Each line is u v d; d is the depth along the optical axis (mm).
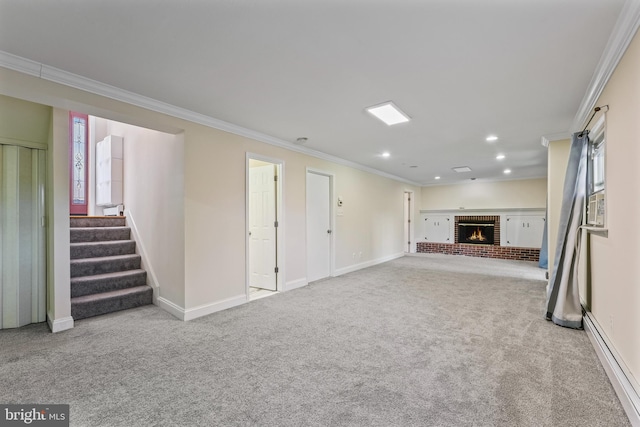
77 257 3928
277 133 4004
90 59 2139
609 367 2062
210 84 2543
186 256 3262
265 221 4668
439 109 3098
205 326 3055
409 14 1651
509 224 8133
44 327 3043
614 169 2164
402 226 8391
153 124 3043
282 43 1943
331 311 3521
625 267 1955
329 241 5586
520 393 1880
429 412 1699
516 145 4582
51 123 2982
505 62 2172
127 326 3057
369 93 2717
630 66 1835
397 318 3271
